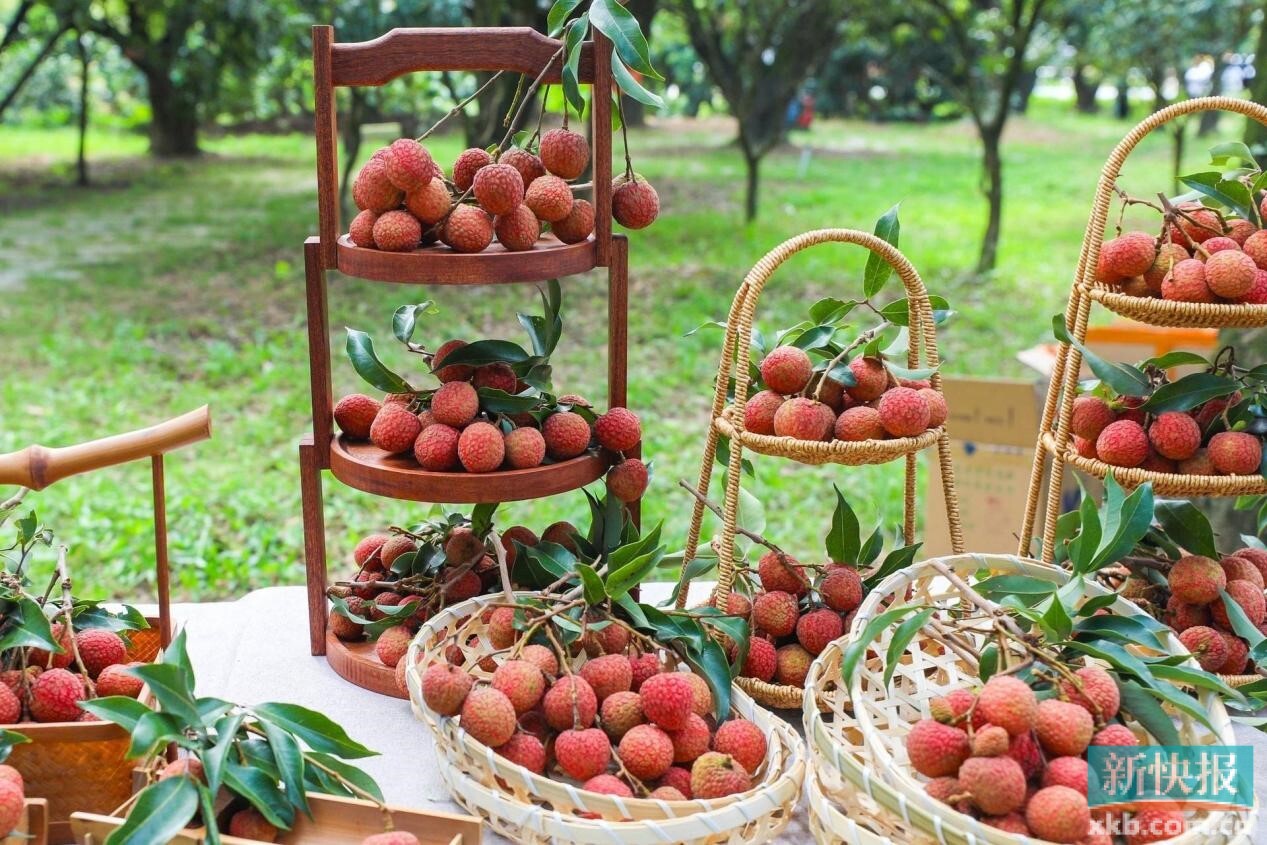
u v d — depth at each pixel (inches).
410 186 62.5
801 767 53.2
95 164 382.0
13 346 203.3
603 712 56.3
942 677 65.6
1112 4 279.3
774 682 66.1
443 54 64.8
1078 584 57.4
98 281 243.4
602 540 72.2
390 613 68.7
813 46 297.1
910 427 61.2
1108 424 68.3
